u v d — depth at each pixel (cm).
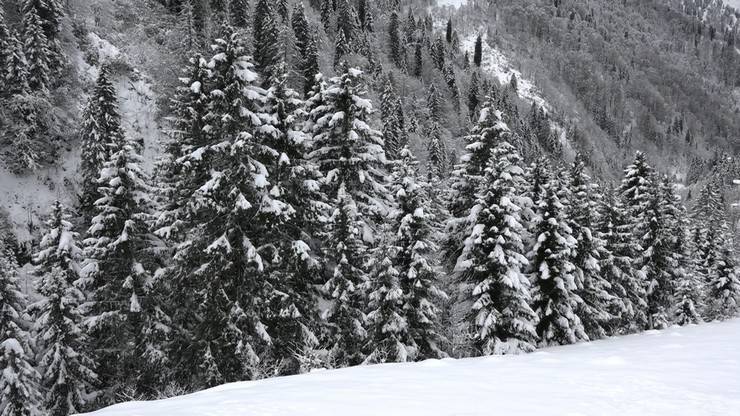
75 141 4056
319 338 1959
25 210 3559
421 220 1919
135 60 5009
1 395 2014
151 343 2038
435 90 9144
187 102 2230
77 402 2111
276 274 1812
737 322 2469
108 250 2050
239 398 657
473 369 938
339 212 1866
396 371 934
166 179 2361
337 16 10025
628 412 534
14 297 2173
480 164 2242
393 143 5353
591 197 3042
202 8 6031
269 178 1848
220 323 1719
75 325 2161
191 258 1805
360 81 2089
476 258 1981
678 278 3581
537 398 618
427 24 18350
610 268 2862
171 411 576
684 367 906
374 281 1839
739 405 568
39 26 3947
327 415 525
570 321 2247
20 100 3659
